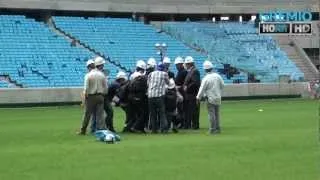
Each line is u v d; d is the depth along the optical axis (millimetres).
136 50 51938
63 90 41656
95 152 14953
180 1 57844
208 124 24469
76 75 45875
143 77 20344
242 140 17562
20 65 44844
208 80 19734
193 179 10875
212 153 14555
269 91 49938
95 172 11797
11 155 14586
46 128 23094
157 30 55375
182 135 19312
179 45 54594
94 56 48969
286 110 34188
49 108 38469
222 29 57562
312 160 13211
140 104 20281
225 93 48094
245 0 59875
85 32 51625
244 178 10945
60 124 25219
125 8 55312
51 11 53000
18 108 38750
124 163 12977
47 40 48812
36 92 40781
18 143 17469
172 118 20781
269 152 14680
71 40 49969
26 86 43094
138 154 14477
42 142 17641
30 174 11617
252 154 14328
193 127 21703
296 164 12625
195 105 21484
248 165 12531
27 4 50781
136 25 54938
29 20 50281
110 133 17844
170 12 57188
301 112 32156
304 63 55781
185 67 22172
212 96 19688
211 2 58938
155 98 19812
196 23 57500
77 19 52750
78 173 11688
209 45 55406
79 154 14602
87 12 55188
